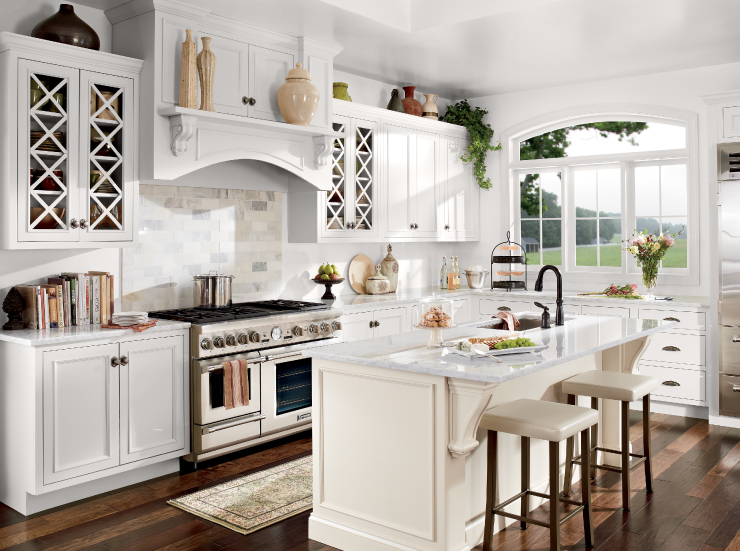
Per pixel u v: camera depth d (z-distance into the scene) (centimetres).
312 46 482
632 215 638
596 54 533
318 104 481
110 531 324
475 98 700
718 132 508
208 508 351
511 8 430
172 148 399
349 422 308
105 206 387
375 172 575
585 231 667
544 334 359
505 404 314
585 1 415
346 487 310
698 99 579
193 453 408
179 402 400
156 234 452
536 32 475
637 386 354
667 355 548
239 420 424
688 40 497
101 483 372
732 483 388
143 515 343
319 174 498
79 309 381
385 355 298
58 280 376
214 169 484
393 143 593
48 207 358
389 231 592
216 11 421
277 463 428
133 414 375
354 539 304
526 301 615
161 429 390
